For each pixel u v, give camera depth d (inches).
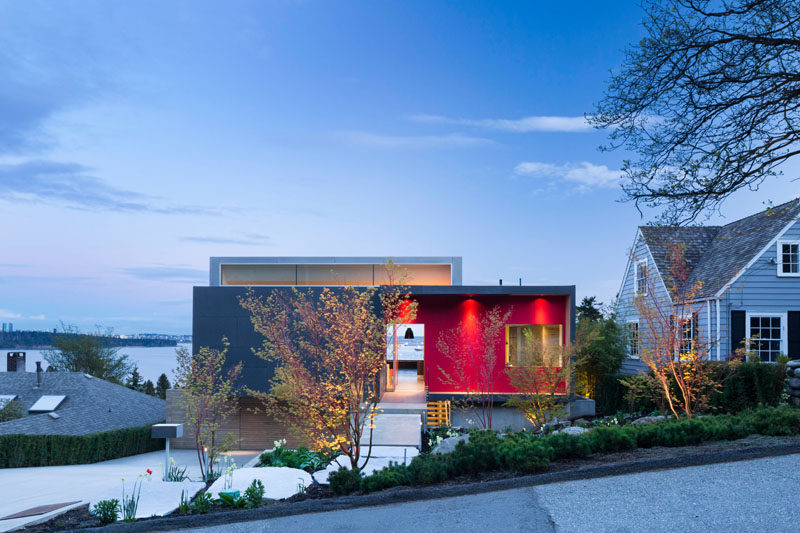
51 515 330.3
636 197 347.9
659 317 551.2
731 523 218.4
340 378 426.6
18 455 691.4
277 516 288.0
